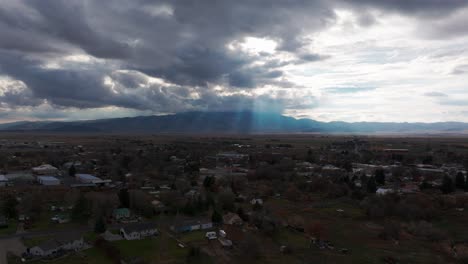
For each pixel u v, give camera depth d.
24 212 118.69
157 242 99.81
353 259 94.75
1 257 85.62
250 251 94.38
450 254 100.50
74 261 85.00
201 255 91.00
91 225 111.12
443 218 133.38
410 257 97.50
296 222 123.00
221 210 133.62
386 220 131.00
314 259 93.62
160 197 147.12
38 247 88.12
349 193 167.50
